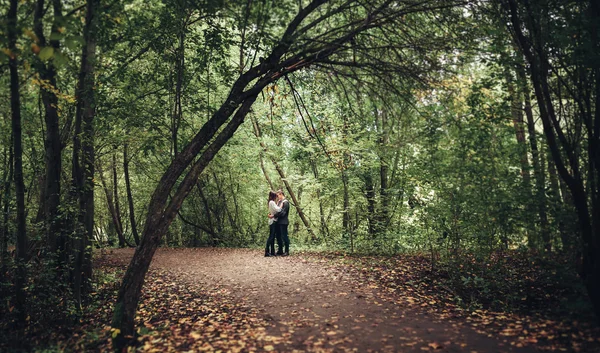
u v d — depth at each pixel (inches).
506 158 275.1
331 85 321.4
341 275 359.6
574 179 215.8
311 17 291.6
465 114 285.3
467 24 268.2
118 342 201.3
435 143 291.4
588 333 191.9
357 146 503.2
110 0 237.8
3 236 260.1
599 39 210.8
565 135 243.8
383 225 511.2
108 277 369.4
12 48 171.0
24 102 241.3
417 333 207.3
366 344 192.1
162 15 286.2
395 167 498.3
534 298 265.7
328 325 224.1
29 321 237.9
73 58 271.0
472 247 298.8
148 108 357.7
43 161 312.3
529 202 246.4
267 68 256.5
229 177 737.0
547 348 178.5
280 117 569.6
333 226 666.2
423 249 477.7
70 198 270.4
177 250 652.7
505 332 203.8
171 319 251.8
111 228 955.3
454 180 283.0
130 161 725.9
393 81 283.9
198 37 307.1
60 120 303.3
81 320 251.8
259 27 253.9
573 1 221.5
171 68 315.9
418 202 339.6
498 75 271.0
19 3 215.9
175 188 705.0
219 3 247.8
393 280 334.6
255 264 447.2
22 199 229.0
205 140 240.2
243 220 786.2
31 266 243.3
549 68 236.5
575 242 233.5
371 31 291.4
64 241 278.2
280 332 215.0
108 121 319.0
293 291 307.1
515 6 219.8
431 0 250.7
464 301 274.1
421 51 262.7
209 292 320.5
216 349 192.1
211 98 524.4
